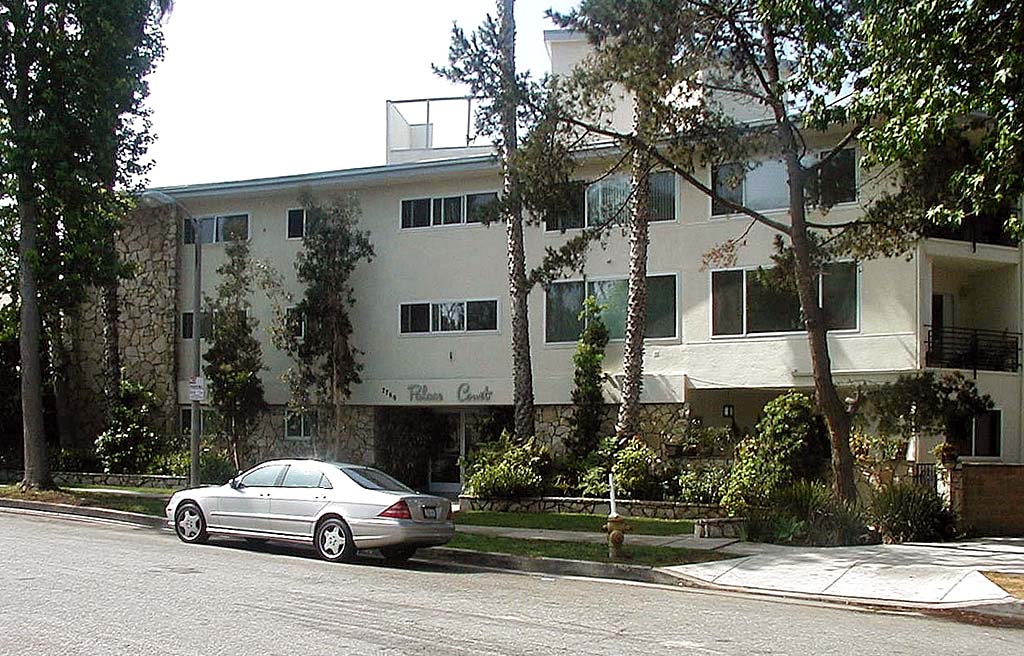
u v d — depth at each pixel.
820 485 18.45
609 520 15.61
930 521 18.52
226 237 31.44
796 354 24.23
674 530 19.03
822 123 17.09
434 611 10.79
